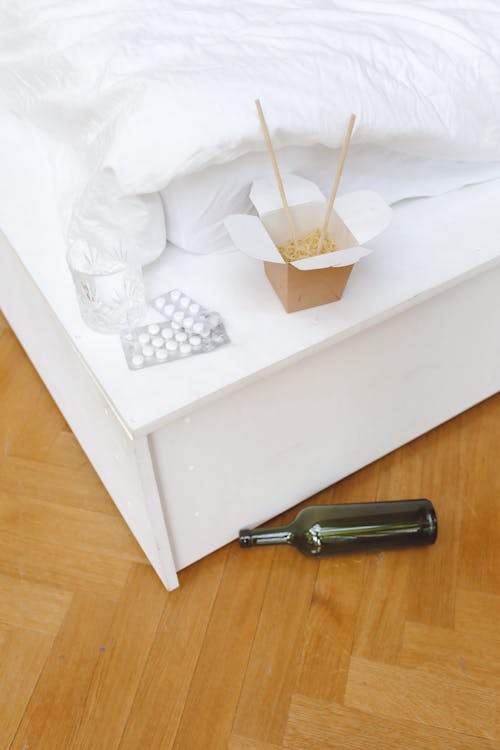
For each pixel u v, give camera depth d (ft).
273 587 3.98
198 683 3.65
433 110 3.39
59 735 3.49
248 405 3.30
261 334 3.15
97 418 3.55
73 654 3.75
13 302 4.50
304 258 3.05
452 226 3.69
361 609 3.88
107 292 3.02
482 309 3.95
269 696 3.60
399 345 3.72
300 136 3.09
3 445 4.63
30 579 4.03
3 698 3.60
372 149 3.50
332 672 3.67
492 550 4.09
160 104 2.96
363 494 4.37
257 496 3.94
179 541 3.76
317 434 3.87
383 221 3.07
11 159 4.09
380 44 3.40
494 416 4.76
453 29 3.66
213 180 3.19
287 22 3.51
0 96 4.16
